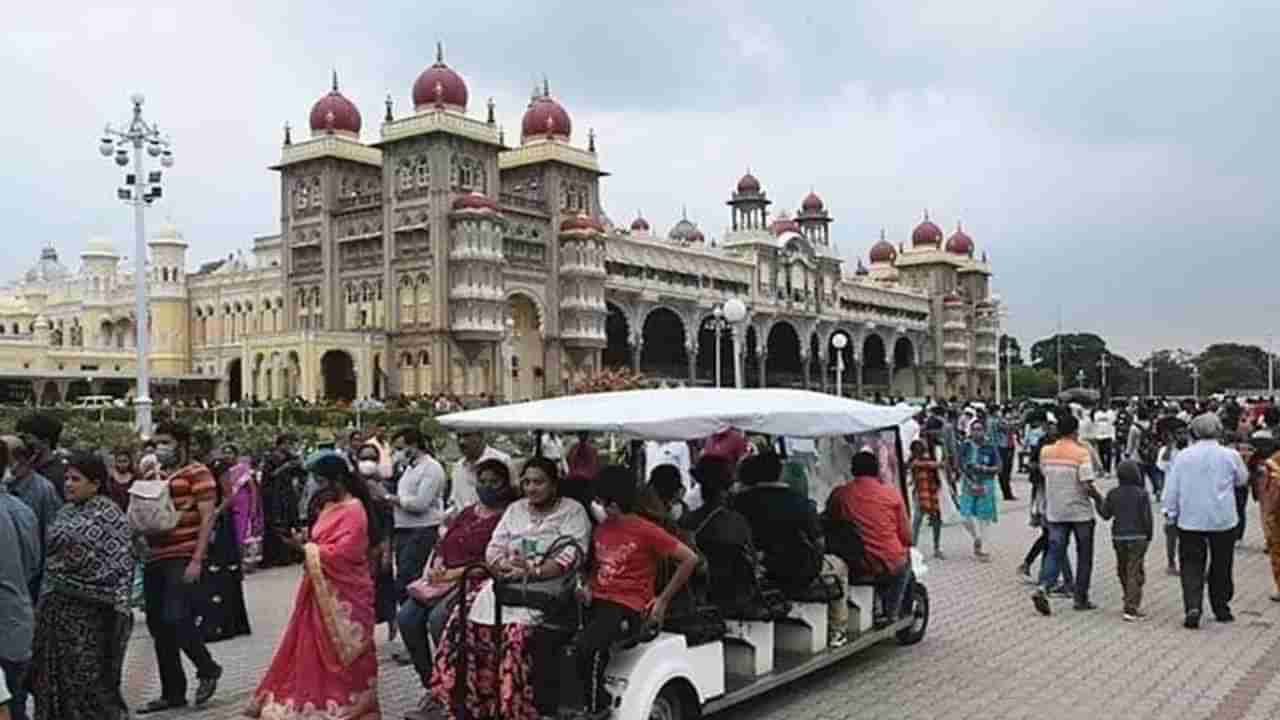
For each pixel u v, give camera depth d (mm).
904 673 11531
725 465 10531
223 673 11852
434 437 26109
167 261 93438
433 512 12523
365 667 8953
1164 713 9930
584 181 80562
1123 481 14125
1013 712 10031
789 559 11055
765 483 11367
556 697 8055
